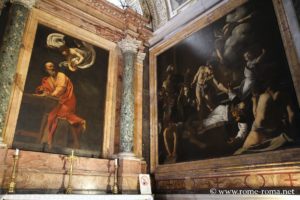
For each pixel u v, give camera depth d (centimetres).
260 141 502
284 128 473
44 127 595
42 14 670
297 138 450
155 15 880
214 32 672
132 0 888
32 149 562
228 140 561
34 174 542
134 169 668
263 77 532
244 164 513
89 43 748
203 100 647
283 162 455
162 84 786
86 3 740
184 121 680
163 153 712
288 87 484
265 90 520
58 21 696
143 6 894
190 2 771
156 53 838
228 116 576
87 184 608
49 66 648
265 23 560
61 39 692
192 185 604
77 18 733
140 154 721
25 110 577
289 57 494
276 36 531
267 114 505
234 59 601
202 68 675
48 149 585
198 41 712
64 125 628
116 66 783
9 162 515
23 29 611
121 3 866
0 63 558
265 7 570
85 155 639
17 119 560
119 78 778
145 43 862
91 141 663
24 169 529
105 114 713
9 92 550
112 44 796
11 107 557
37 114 593
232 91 584
